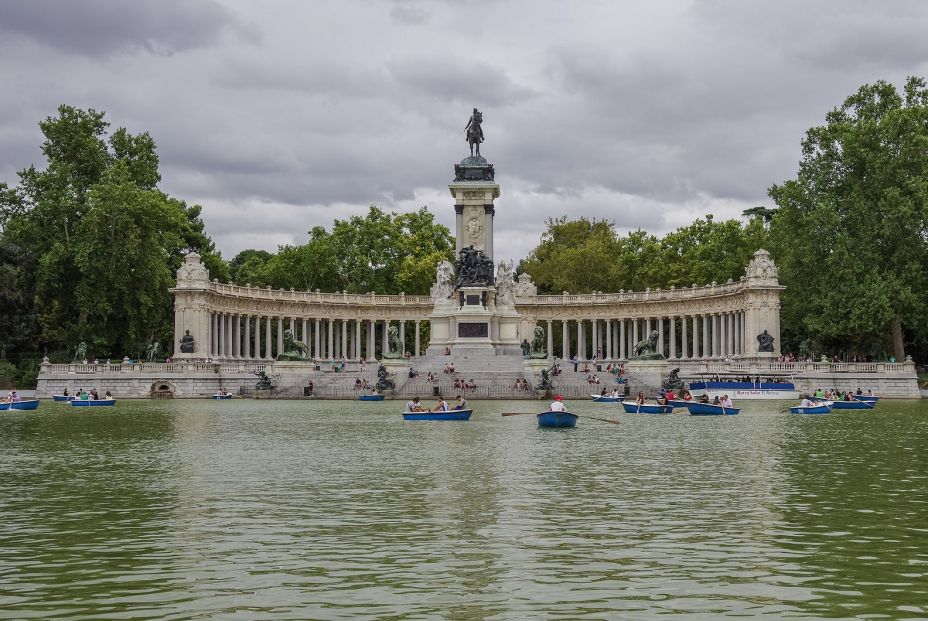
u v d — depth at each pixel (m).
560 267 185.62
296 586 23.08
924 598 21.91
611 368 130.75
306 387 117.81
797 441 56.88
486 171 154.38
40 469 43.81
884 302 117.69
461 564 25.12
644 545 27.28
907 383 118.94
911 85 135.38
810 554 26.20
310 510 32.81
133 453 50.38
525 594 22.31
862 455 48.91
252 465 45.03
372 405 100.50
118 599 22.03
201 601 21.84
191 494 36.31
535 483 38.94
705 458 47.59
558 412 66.94
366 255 181.12
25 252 135.88
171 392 119.44
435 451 51.09
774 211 196.50
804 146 135.00
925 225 122.56
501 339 143.00
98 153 143.12
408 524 30.30
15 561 25.66
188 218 166.25
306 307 159.75
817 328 124.75
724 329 152.38
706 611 20.94
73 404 100.69
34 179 141.00
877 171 125.06
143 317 135.75
